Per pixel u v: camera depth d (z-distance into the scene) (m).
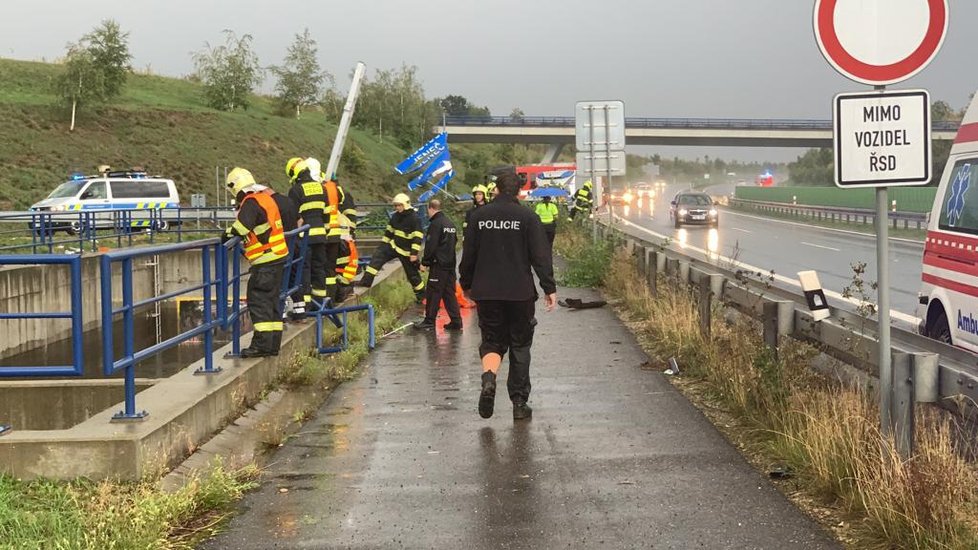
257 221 8.45
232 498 5.39
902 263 24.02
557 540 4.68
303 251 10.52
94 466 5.47
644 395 8.06
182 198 51.62
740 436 6.59
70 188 34.62
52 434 5.57
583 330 12.05
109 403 7.93
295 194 11.34
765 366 6.54
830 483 5.13
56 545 4.29
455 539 4.72
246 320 19.81
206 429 6.68
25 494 5.21
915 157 4.98
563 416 7.38
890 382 5.05
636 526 4.84
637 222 49.88
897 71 4.97
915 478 4.42
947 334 7.82
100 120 56.34
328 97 82.75
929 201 42.62
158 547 4.55
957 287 7.48
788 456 5.73
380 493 5.50
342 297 13.20
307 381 8.86
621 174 20.80
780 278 20.19
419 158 28.14
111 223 32.47
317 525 4.96
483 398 7.06
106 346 5.72
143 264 25.95
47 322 20.84
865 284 18.91
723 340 8.36
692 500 5.23
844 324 6.39
